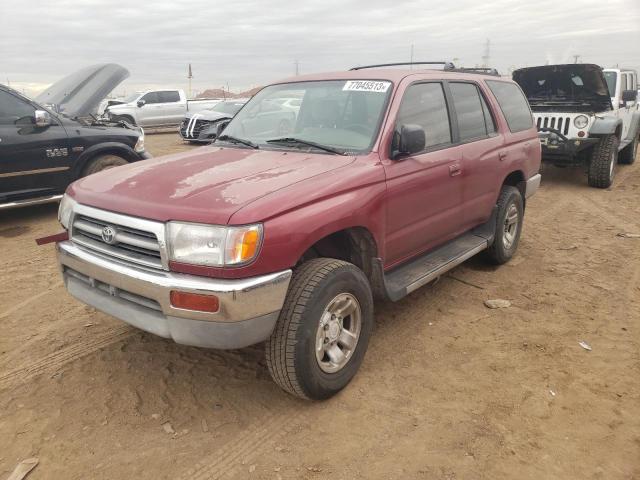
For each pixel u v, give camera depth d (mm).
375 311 4434
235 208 2643
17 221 7414
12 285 5023
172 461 2701
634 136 11695
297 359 2863
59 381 3406
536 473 2604
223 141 4195
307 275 2936
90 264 3008
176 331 2709
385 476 2594
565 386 3336
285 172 3160
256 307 2658
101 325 4172
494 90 5203
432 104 4152
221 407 3143
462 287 4949
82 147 7441
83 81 9016
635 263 5609
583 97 9805
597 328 4121
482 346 3848
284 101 4195
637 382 3379
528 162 5543
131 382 3400
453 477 2580
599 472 2613
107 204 2961
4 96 6801
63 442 2840
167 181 3090
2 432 2918
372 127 3623
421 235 3994
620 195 9070
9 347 3846
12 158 6773
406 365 3588
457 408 3113
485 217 4953
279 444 2826
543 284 5031
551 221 7449
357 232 3418
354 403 3168
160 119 22328
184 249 2641
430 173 3879
